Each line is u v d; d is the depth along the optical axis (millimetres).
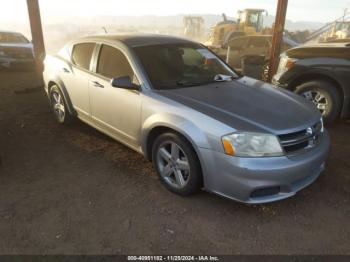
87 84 4566
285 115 3314
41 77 8555
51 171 4086
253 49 13031
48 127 5543
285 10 7355
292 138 3146
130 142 4102
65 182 3834
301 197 3561
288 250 2824
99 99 4371
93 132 5309
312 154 3246
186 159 3359
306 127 3250
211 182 3184
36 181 3855
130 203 3432
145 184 3781
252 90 3896
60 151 4637
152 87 3734
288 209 3355
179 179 3479
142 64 3924
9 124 5703
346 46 5539
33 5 7938
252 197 3080
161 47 4285
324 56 5637
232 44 13625
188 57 4359
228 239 2939
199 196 3539
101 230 3033
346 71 5359
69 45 5207
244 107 3381
